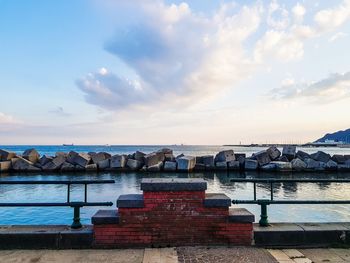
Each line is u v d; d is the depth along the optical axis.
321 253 5.30
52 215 15.15
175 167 38.31
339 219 13.94
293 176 34.31
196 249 5.34
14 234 5.55
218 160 40.25
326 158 38.81
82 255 5.16
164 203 5.52
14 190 24.48
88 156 41.88
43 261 4.92
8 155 41.88
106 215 5.59
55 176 35.53
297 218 14.06
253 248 5.43
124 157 40.28
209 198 5.58
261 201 6.04
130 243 5.46
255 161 38.94
